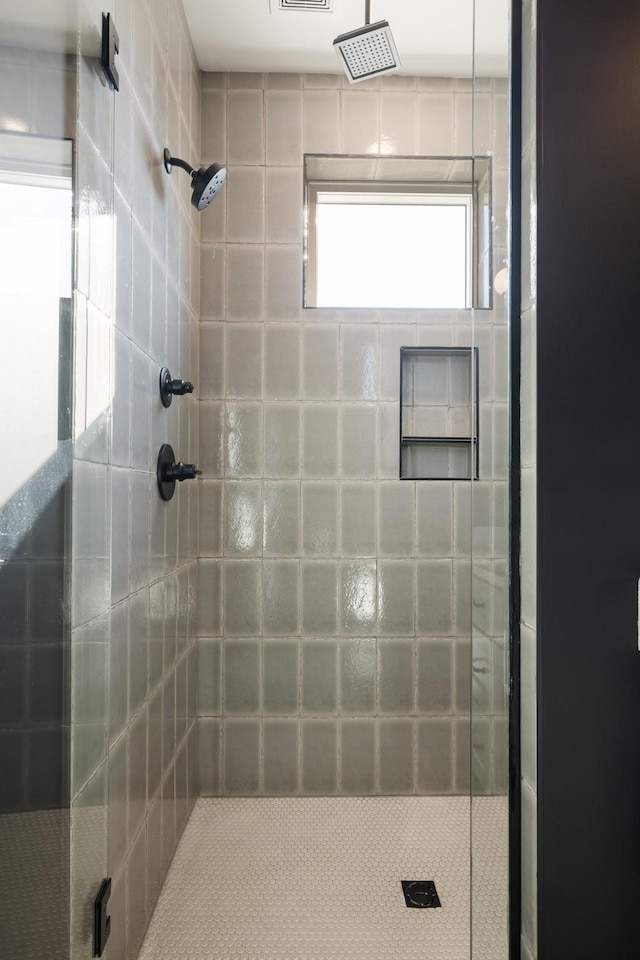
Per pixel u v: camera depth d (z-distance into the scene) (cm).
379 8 200
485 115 101
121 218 133
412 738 233
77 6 102
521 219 91
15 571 83
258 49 223
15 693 83
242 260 235
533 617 85
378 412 235
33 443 87
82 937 106
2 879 80
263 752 231
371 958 145
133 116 142
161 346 173
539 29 85
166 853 178
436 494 235
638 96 85
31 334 86
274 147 236
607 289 85
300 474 234
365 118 237
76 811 103
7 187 80
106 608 118
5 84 79
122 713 136
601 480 84
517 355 91
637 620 84
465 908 164
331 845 196
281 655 233
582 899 82
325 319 236
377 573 234
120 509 134
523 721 89
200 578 232
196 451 228
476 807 103
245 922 158
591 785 83
